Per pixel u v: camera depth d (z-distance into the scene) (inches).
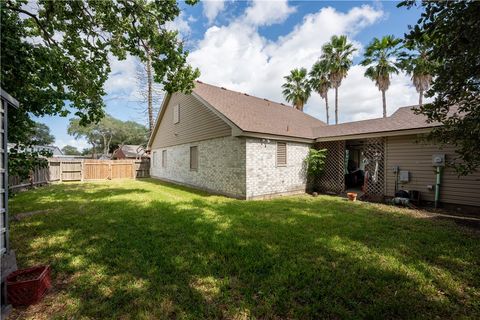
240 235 163.2
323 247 142.2
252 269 114.9
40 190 391.5
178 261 122.6
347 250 138.0
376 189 333.1
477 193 245.8
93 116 267.6
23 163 202.8
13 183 362.6
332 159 396.8
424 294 95.5
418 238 159.8
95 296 94.3
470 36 108.2
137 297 93.0
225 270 113.3
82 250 137.7
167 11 226.7
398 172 309.0
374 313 82.7
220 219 205.3
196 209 245.3
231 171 337.4
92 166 601.0
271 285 100.4
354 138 343.0
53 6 204.2
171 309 85.6
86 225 185.8
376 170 332.2
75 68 242.4
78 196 327.9
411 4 116.9
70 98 235.8
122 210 238.1
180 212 231.3
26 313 84.5
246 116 368.5
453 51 119.0
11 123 193.0
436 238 159.5
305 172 405.4
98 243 148.7
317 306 86.8
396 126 308.8
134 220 200.4
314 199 323.6
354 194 316.2
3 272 94.3
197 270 113.1
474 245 147.5
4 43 161.8
